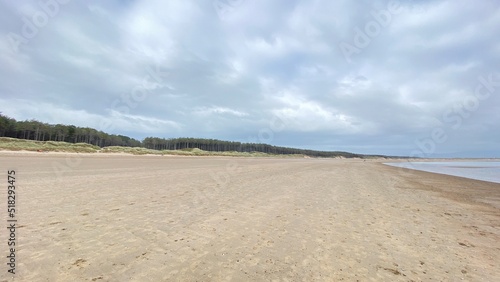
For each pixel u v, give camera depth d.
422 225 7.52
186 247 5.30
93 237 5.59
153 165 25.89
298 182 16.66
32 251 4.75
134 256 4.75
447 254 5.40
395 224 7.52
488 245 6.00
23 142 46.03
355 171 29.83
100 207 8.10
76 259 4.51
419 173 30.67
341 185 16.02
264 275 4.25
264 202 9.96
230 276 4.17
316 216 8.12
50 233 5.69
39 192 9.82
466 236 6.63
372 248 5.60
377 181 19.48
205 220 7.27
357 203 10.39
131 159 34.97
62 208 7.76
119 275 4.04
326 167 35.72
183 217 7.47
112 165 23.33
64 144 51.22
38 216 6.87
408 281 4.22
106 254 4.77
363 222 7.61
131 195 10.14
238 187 13.45
